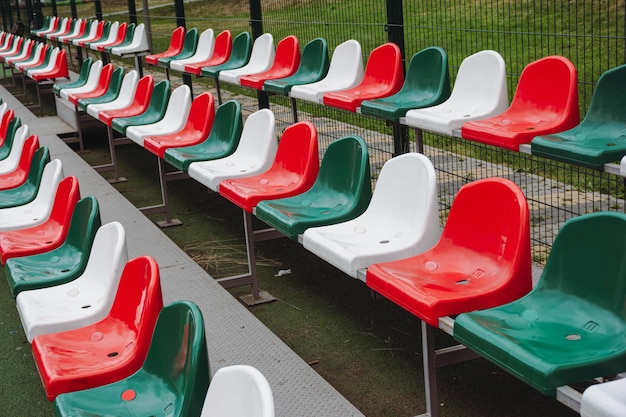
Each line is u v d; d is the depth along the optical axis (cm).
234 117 500
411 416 303
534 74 396
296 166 414
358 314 398
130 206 561
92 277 330
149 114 647
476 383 322
